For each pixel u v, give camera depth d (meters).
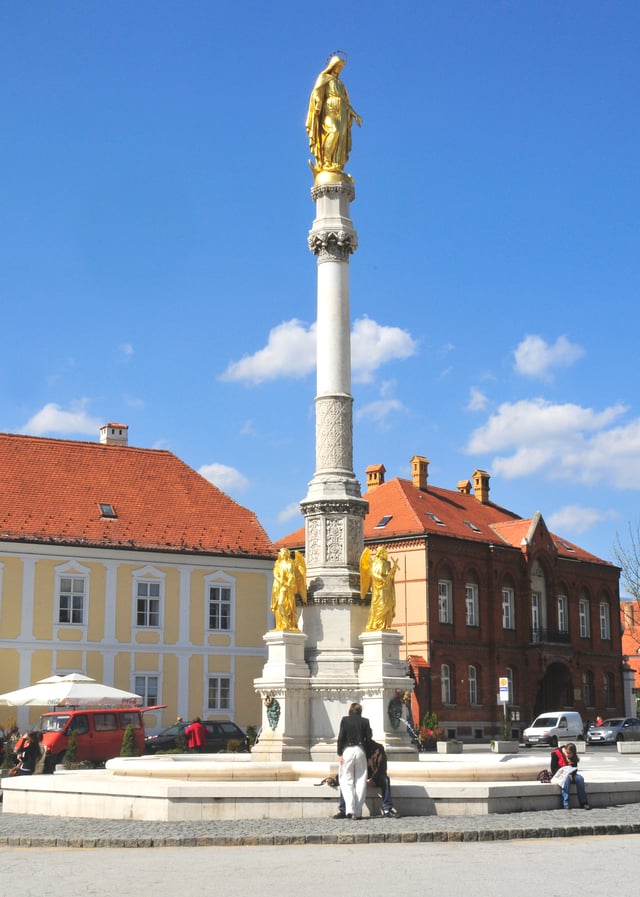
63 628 54.09
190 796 20.64
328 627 29.86
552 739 63.78
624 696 85.00
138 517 58.09
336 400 31.45
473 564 73.88
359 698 29.12
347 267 32.34
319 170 33.03
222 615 58.38
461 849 16.55
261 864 15.02
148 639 56.09
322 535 30.72
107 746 40.25
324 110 33.16
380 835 17.52
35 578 53.88
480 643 73.12
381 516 74.25
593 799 22.88
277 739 28.66
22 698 44.12
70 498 57.22
